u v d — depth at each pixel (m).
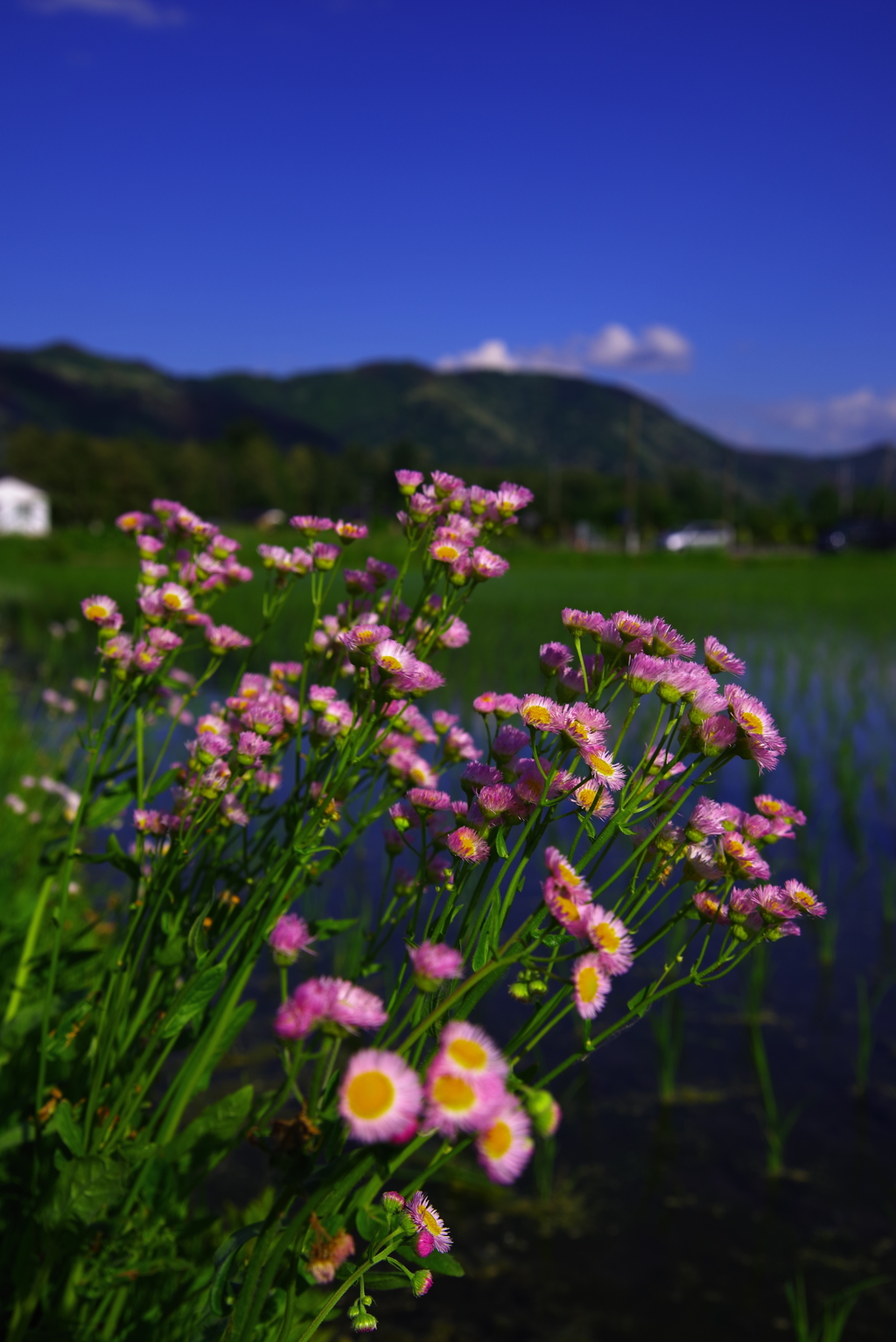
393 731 1.67
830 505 88.69
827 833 5.84
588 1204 3.02
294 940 1.08
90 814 1.85
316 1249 1.08
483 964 1.10
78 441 83.00
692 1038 4.03
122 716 1.83
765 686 11.66
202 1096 3.17
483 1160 0.73
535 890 4.65
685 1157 3.26
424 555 1.78
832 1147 3.34
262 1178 2.96
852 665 13.13
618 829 1.24
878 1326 2.58
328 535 1.89
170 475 92.31
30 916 2.37
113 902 2.29
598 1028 4.11
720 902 1.27
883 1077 3.78
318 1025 0.87
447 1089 0.73
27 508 53.12
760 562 41.03
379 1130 0.72
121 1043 1.67
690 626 16.58
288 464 102.38
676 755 1.28
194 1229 1.61
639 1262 2.79
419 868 1.38
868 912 5.27
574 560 39.50
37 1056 2.01
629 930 1.28
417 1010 1.15
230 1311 1.11
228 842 1.76
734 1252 2.84
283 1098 1.18
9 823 4.34
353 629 1.47
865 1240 2.92
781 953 4.85
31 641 13.09
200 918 1.42
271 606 1.96
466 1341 2.44
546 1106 0.78
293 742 1.93
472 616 16.38
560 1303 2.61
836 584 28.20
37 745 5.78
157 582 1.94
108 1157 1.44
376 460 102.00
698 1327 2.55
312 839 1.49
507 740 1.36
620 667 1.37
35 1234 1.55
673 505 95.75
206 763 1.65
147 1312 1.61
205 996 1.40
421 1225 1.06
